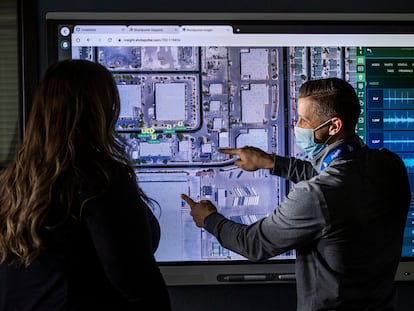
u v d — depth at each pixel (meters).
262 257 1.67
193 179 2.33
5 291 1.33
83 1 2.34
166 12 2.35
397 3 2.45
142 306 1.34
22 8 2.28
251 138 2.35
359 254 1.57
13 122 2.37
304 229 1.57
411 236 2.40
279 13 2.36
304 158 2.36
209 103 2.33
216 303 2.41
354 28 2.38
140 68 2.31
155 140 2.32
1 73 2.36
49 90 1.35
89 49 2.29
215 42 2.33
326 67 2.37
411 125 2.40
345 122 1.67
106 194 1.30
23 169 1.32
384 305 1.64
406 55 2.40
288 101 2.36
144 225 1.35
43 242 1.29
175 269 2.32
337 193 1.55
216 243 2.34
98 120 1.37
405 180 1.71
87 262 1.32
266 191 2.36
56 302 1.30
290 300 2.44
